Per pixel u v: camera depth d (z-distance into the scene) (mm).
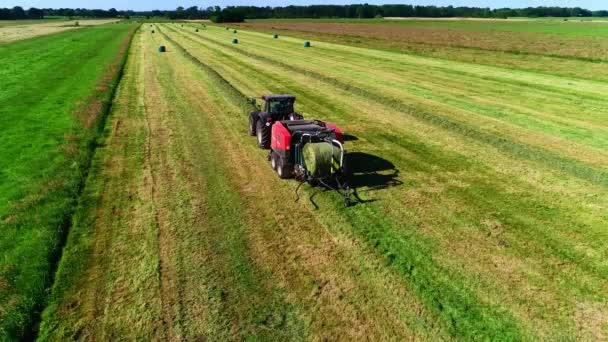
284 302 6008
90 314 5793
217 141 13188
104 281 6453
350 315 5746
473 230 7930
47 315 5773
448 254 7148
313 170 9234
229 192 9594
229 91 20484
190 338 5379
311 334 5422
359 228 8000
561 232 7863
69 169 10648
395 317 5699
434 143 13141
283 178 10375
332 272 6660
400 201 9164
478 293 6168
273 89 21312
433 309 5836
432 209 8781
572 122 15258
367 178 10422
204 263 6914
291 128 10328
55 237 7531
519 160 11656
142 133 13914
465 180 10297
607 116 16078
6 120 15125
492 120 15531
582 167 11055
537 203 9070
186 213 8586
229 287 6332
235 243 7496
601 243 7492
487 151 12383
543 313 5789
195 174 10602
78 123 14719
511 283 6398
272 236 7734
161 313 5809
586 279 6504
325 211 8695
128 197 9289
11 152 11852
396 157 11906
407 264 6855
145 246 7383
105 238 7633
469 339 5324
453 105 17812
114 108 17219
